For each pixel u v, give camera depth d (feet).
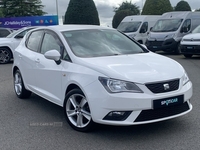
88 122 15.25
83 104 15.40
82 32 19.03
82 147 14.01
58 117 18.49
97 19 88.07
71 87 16.58
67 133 15.76
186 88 15.31
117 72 14.37
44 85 19.08
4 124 17.42
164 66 15.78
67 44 17.52
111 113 14.03
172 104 14.44
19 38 47.60
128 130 15.90
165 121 17.11
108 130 15.94
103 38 19.06
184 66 38.75
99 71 14.64
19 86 23.22
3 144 14.57
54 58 16.84
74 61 16.40
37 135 15.62
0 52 46.73
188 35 47.01
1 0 150.10
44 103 21.85
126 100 13.69
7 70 39.11
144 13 96.32
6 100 22.88
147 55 17.83
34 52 20.79
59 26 20.15
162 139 14.65
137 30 63.31
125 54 17.79
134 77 14.12
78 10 86.38
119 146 13.99
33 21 95.91
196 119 17.33
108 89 13.99
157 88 14.17
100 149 13.74
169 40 54.49
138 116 13.84
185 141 14.32
